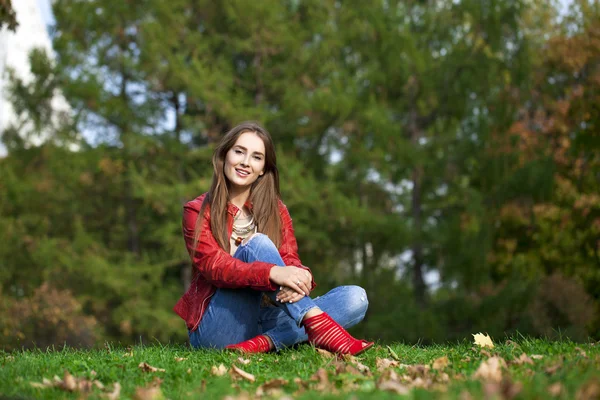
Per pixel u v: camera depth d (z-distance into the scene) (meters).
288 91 15.90
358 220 14.95
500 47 15.42
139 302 16.31
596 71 17.22
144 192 15.54
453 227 14.66
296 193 14.92
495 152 15.14
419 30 16.61
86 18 16.84
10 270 17.55
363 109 15.67
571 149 16.39
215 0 16.78
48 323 12.84
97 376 2.68
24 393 2.30
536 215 16.06
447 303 14.38
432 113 16.42
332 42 16.31
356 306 3.54
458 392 1.99
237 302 3.42
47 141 17.97
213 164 3.57
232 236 3.59
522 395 1.84
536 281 13.99
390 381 2.32
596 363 2.46
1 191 18.38
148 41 15.71
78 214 19.16
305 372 2.69
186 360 3.01
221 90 15.63
